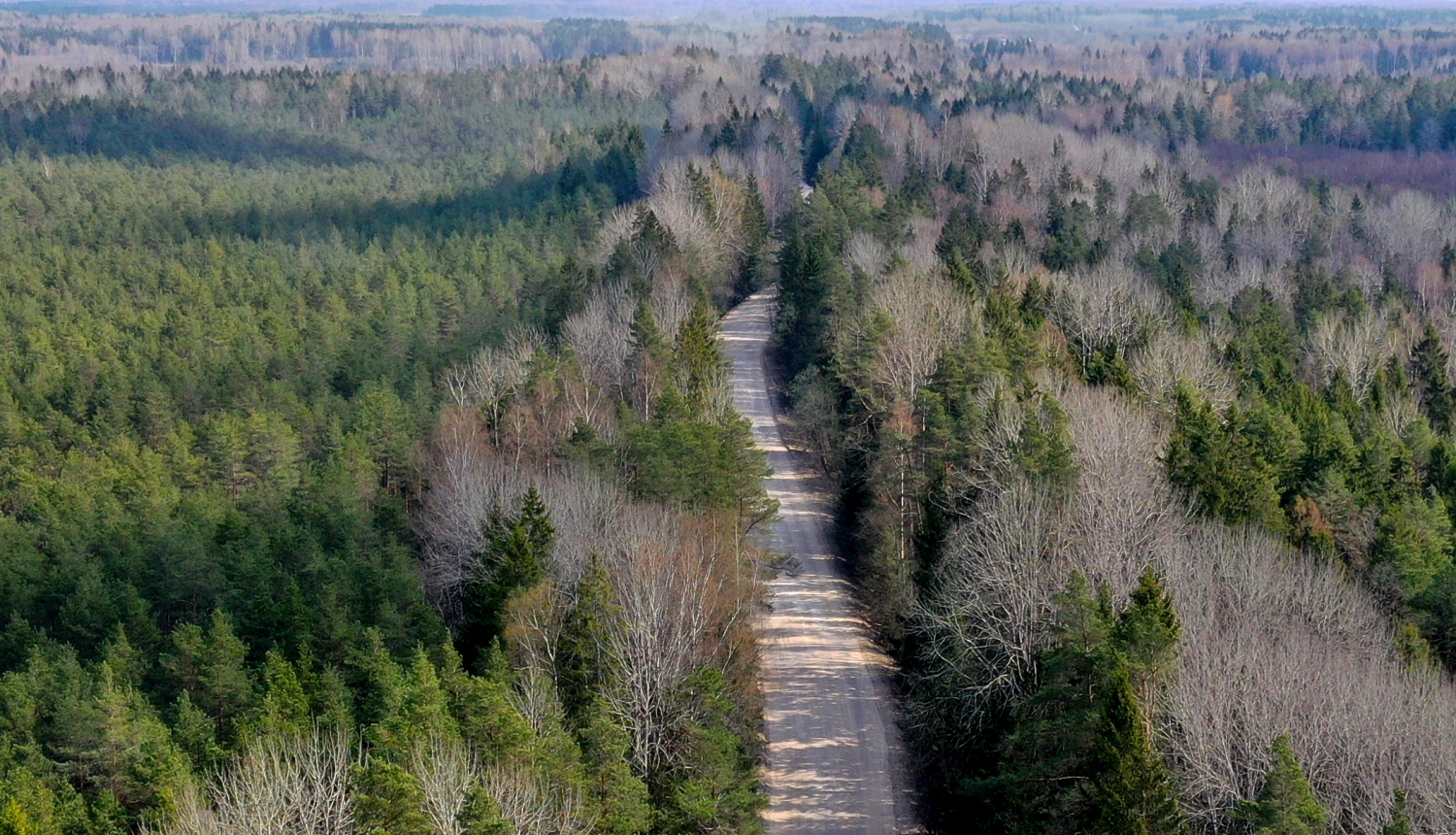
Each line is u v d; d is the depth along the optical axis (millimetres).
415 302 139000
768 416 113438
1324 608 65188
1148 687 53812
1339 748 53594
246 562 75625
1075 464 71688
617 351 103875
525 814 48156
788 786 65875
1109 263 137000
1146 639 52281
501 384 100688
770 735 70000
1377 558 73188
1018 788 55844
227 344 131875
